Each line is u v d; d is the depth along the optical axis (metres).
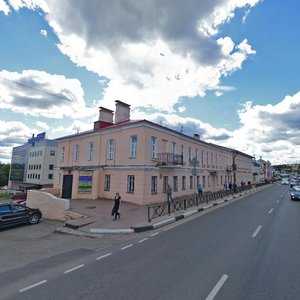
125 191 20.14
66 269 6.05
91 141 24.67
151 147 20.33
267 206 18.09
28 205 17.31
